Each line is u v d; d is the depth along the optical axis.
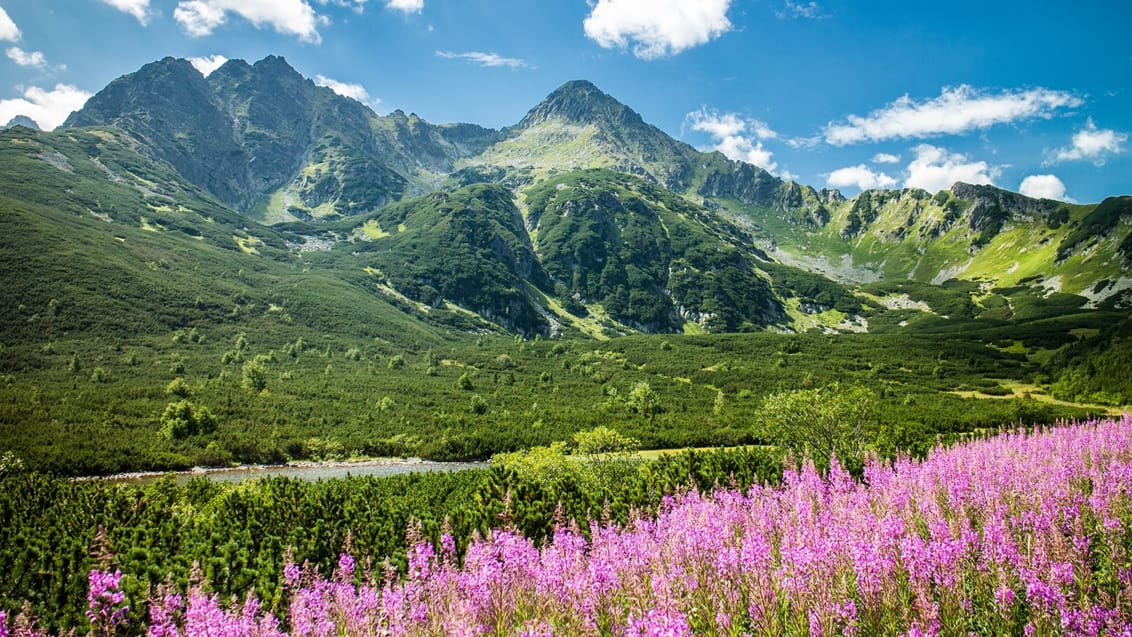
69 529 18.44
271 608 9.24
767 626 6.38
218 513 19.89
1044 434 19.91
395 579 9.70
